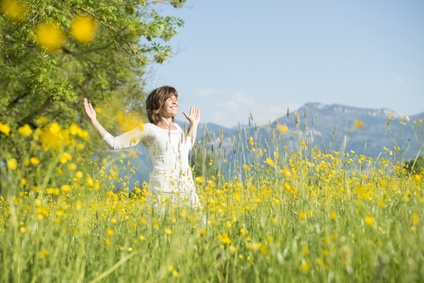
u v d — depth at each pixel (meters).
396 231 2.88
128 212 4.44
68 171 2.70
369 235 2.81
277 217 3.46
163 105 4.67
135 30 13.23
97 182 3.38
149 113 4.73
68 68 19.19
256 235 3.21
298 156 4.88
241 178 4.78
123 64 20.27
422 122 4.25
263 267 2.62
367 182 5.28
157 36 13.34
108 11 12.88
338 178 5.26
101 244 3.22
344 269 2.35
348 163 5.45
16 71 13.84
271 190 4.35
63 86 14.12
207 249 2.95
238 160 4.83
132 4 13.73
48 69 13.62
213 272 2.77
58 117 20.42
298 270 2.39
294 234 3.26
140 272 2.57
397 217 3.34
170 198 4.20
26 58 14.23
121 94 20.78
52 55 13.45
